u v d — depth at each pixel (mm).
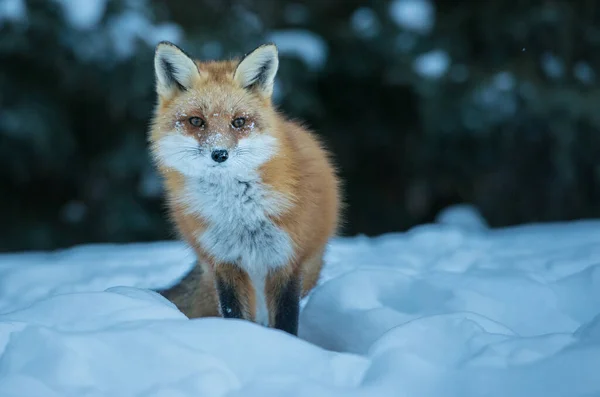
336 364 4523
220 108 6574
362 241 11172
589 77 18562
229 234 6480
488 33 18953
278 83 18156
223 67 7125
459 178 20984
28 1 17000
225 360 4461
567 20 18672
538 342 4504
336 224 7422
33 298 7918
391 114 21297
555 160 18516
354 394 4145
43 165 19469
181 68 6777
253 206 6367
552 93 18047
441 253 9109
